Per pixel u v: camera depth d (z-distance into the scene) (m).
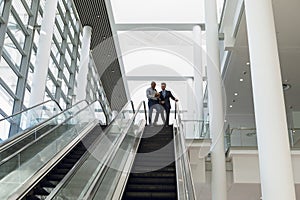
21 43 8.49
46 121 6.23
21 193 4.27
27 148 5.26
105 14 12.15
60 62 11.30
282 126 5.03
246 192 8.95
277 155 4.89
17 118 6.58
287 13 8.41
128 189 5.05
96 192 4.29
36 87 8.23
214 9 9.75
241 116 15.12
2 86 7.49
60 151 6.12
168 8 12.94
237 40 9.73
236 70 11.47
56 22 10.85
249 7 5.70
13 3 8.11
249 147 8.43
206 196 8.59
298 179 7.98
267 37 5.43
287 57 10.41
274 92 5.16
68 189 4.37
